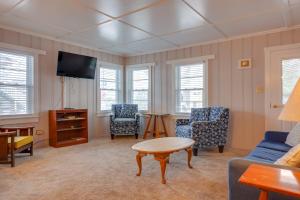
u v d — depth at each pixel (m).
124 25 3.69
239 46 4.25
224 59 4.44
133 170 2.94
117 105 5.65
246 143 4.16
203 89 4.77
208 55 4.65
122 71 6.13
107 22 3.56
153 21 3.49
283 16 3.28
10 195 2.17
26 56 4.11
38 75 4.25
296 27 3.65
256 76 4.05
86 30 3.97
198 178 2.64
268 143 2.77
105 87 5.70
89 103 5.26
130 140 5.06
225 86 4.43
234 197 1.49
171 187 2.38
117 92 6.03
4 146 3.02
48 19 3.44
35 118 4.19
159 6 2.94
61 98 4.65
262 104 3.99
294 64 3.67
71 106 4.86
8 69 3.87
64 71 4.54
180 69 5.18
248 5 2.91
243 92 4.20
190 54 4.95
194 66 4.94
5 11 3.14
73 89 4.91
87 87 5.22
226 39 4.39
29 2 2.84
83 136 4.84
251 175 1.14
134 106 5.64
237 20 3.45
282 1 2.80
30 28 3.88
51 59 4.47
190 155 3.06
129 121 5.18
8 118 3.81
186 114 5.00
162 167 2.52
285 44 3.75
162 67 5.45
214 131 3.87
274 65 3.85
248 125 4.14
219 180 2.58
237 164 1.48
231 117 4.34
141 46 5.13
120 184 2.46
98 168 3.02
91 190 2.30
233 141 4.31
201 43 4.75
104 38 4.48
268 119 3.91
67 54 4.52
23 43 4.02
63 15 3.27
